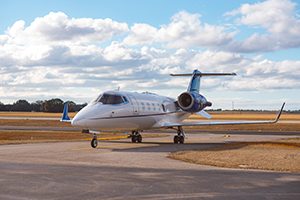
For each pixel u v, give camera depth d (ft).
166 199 31.17
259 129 202.49
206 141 108.47
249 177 41.57
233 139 118.01
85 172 45.09
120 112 87.92
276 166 50.47
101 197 31.78
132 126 93.76
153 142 103.86
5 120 301.02
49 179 40.04
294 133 159.22
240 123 100.83
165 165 52.44
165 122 104.37
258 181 39.06
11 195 32.45
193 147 84.12
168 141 108.68
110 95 88.74
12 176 41.93
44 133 148.87
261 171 46.42
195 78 119.85
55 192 33.65
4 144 91.45
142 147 84.94
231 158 59.06
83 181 38.96
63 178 40.68
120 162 56.24
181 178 40.91
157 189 35.04
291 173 44.70
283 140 108.47
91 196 32.14
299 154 64.08
